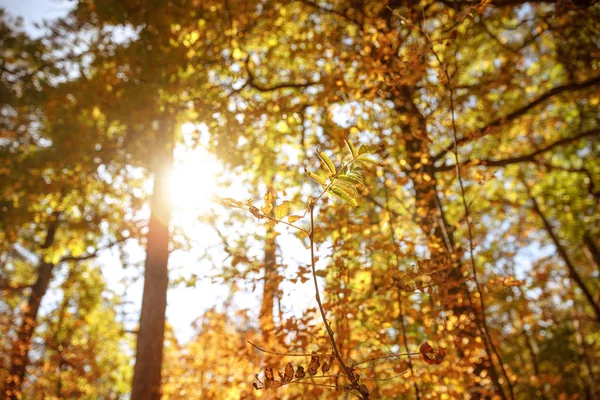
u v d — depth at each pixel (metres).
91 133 8.41
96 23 7.32
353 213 4.79
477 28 7.80
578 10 6.11
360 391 2.13
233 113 6.60
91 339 11.58
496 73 7.54
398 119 6.21
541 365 11.41
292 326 4.22
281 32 7.78
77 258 12.11
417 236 5.67
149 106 6.89
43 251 8.69
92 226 9.06
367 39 5.28
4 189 8.48
